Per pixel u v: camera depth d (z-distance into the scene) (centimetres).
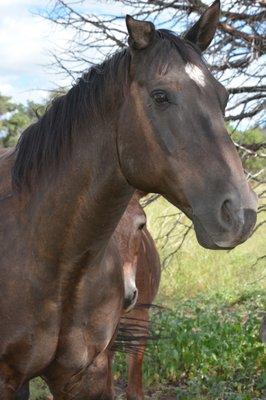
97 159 290
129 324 440
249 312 700
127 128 275
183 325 588
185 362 565
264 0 609
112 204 294
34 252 304
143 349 490
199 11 610
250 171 655
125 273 387
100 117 289
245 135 647
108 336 330
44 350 312
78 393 337
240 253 1041
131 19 269
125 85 279
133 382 492
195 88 260
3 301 309
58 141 301
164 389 557
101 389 340
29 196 311
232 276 938
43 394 535
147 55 271
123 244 389
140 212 403
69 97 303
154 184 272
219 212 248
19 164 314
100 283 316
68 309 312
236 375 568
